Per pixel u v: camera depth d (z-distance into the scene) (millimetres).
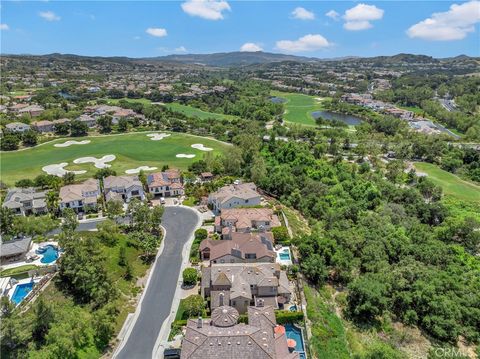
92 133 199750
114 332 60188
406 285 73625
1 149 167250
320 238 84438
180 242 89875
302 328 62312
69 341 50688
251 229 93688
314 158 161375
